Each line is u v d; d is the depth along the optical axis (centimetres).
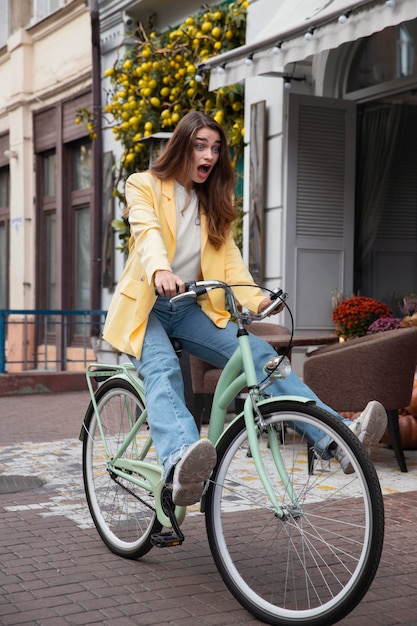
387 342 530
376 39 803
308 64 838
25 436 710
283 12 735
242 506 373
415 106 783
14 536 400
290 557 308
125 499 367
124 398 371
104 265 1209
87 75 1302
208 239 345
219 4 998
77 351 1359
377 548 268
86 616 296
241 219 878
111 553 372
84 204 1355
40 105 1468
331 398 543
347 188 820
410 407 610
